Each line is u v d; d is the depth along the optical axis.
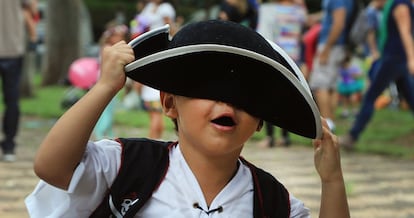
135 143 2.23
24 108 11.28
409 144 8.60
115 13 29.52
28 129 9.25
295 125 2.21
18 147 7.71
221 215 2.18
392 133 9.19
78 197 2.12
